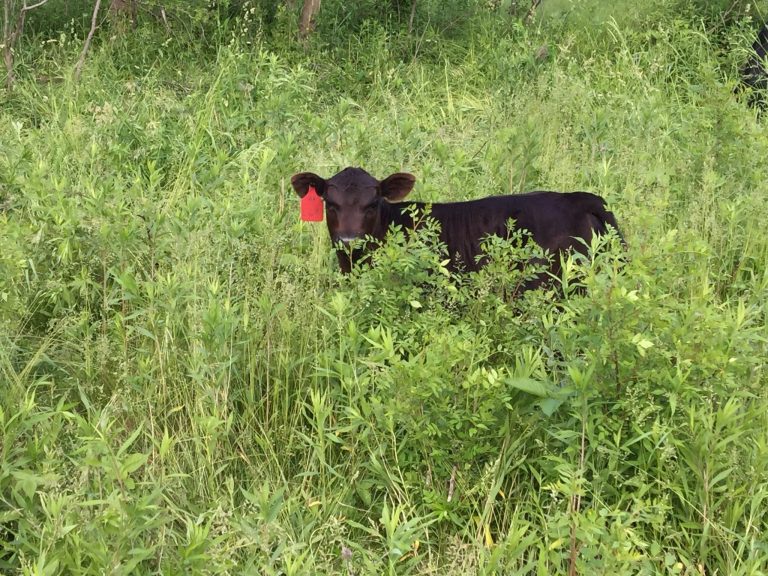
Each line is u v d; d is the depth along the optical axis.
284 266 5.24
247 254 5.05
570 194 5.08
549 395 3.69
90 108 8.16
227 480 3.66
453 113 9.20
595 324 3.74
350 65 10.30
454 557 3.32
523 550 3.25
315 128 7.39
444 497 3.73
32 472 3.36
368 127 7.85
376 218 5.15
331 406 4.04
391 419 3.71
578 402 3.53
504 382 3.79
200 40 10.84
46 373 4.62
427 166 6.17
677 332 3.73
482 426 3.66
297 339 4.66
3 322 4.55
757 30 10.96
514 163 6.68
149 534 3.34
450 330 4.23
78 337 4.83
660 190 6.41
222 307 4.39
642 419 3.57
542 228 5.00
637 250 4.34
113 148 7.00
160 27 11.29
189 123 8.12
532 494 3.66
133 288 4.47
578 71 9.99
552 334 4.05
